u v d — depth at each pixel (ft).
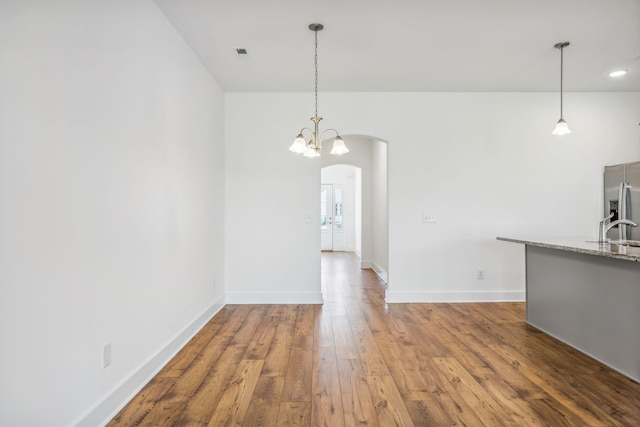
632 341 8.48
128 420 6.79
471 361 9.46
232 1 8.93
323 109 15.80
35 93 5.11
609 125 16.03
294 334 11.62
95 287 6.46
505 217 15.93
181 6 9.07
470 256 15.89
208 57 12.11
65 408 5.71
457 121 15.89
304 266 15.76
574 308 10.37
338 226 36.65
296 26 10.19
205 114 12.91
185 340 10.78
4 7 4.64
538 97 15.97
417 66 13.06
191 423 6.70
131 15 7.71
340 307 14.97
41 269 5.22
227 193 15.70
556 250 11.16
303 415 6.97
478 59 12.50
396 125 15.88
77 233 5.97
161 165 9.21
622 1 9.05
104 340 6.73
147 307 8.44
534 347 10.45
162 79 9.29
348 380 8.40
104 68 6.72
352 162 25.02
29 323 5.01
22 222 4.89
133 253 7.79
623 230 14.57
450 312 14.16
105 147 6.75
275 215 15.76
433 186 15.89
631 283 8.52
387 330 11.99
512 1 9.05
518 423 6.69
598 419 6.81
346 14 9.61
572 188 15.98
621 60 12.61
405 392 7.84
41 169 5.22
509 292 15.92
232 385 8.17
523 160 15.96
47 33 5.33
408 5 9.21
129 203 7.61
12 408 4.75
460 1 9.05
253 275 15.72
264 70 13.30
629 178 14.71
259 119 15.75
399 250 15.85
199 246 12.17
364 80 14.42
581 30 10.52
